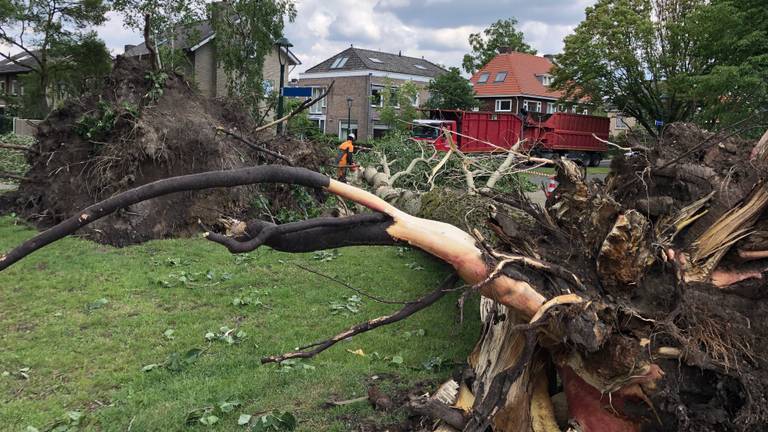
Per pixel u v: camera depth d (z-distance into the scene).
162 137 8.52
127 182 8.24
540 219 3.20
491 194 3.88
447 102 30.77
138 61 9.55
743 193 3.21
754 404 2.67
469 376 3.31
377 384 4.07
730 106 15.16
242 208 9.03
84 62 28.92
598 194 2.98
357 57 42.53
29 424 3.51
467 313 5.67
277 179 2.60
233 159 9.13
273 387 4.00
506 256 2.76
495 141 23.36
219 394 3.85
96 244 7.86
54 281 6.23
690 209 3.25
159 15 18.66
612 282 2.86
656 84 22.55
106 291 5.98
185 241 8.22
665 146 3.59
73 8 27.94
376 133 41.03
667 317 2.80
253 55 19.25
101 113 8.73
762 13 19.03
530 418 2.98
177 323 5.22
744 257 3.14
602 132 27.66
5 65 44.59
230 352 4.60
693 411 2.81
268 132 10.98
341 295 6.15
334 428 3.45
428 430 3.34
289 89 13.83
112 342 4.75
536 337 2.79
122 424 3.50
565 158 3.21
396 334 5.11
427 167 9.12
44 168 9.25
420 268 7.30
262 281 6.58
